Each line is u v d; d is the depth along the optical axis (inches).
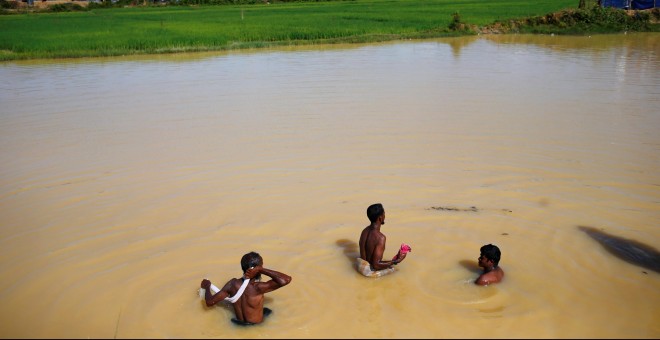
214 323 189.3
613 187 298.8
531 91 554.3
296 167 339.9
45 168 352.8
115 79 703.1
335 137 402.3
